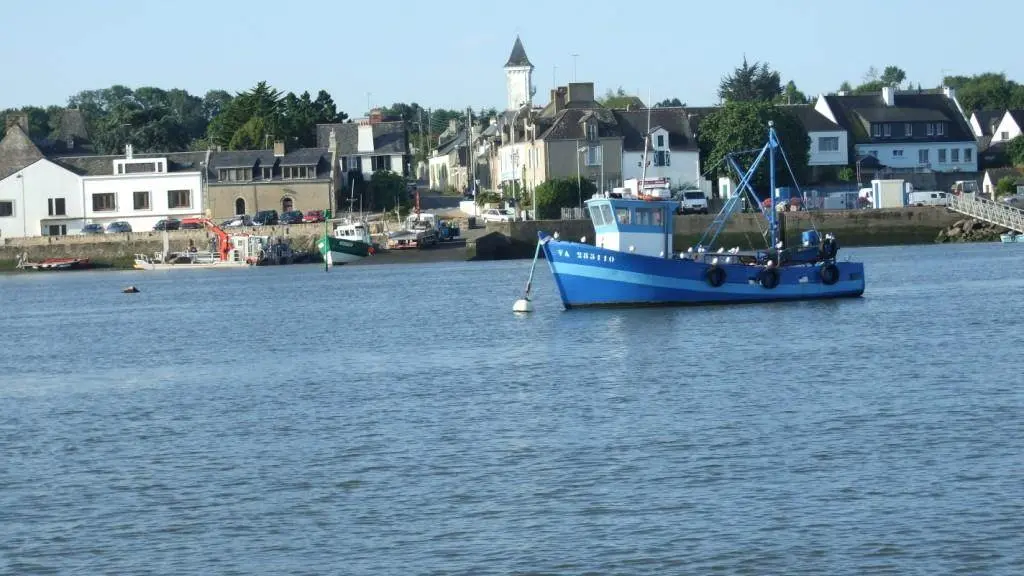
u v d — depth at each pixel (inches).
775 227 4382.4
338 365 3238.2
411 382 2866.6
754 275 4158.5
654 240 4097.0
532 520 1689.2
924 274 5374.0
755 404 2390.5
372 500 1817.2
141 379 3161.9
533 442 2130.9
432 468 1983.3
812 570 1475.1
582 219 7642.7
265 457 2118.6
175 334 4259.4
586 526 1656.0
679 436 2126.0
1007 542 1531.7
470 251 7687.0
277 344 3804.1
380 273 7066.9
